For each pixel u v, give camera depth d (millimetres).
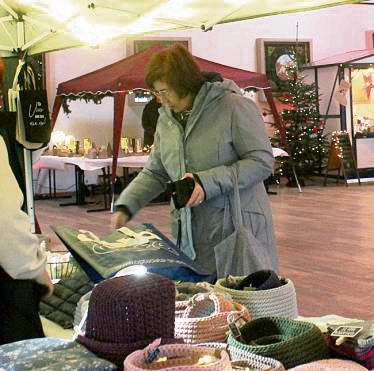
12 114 3521
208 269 2379
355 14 13531
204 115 2391
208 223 2391
